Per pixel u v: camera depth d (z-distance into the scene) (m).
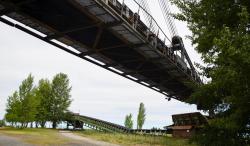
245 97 9.49
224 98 10.48
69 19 21.77
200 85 12.24
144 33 26.08
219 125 10.48
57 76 67.00
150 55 29.81
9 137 31.33
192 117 34.16
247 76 9.20
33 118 52.28
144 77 36.38
